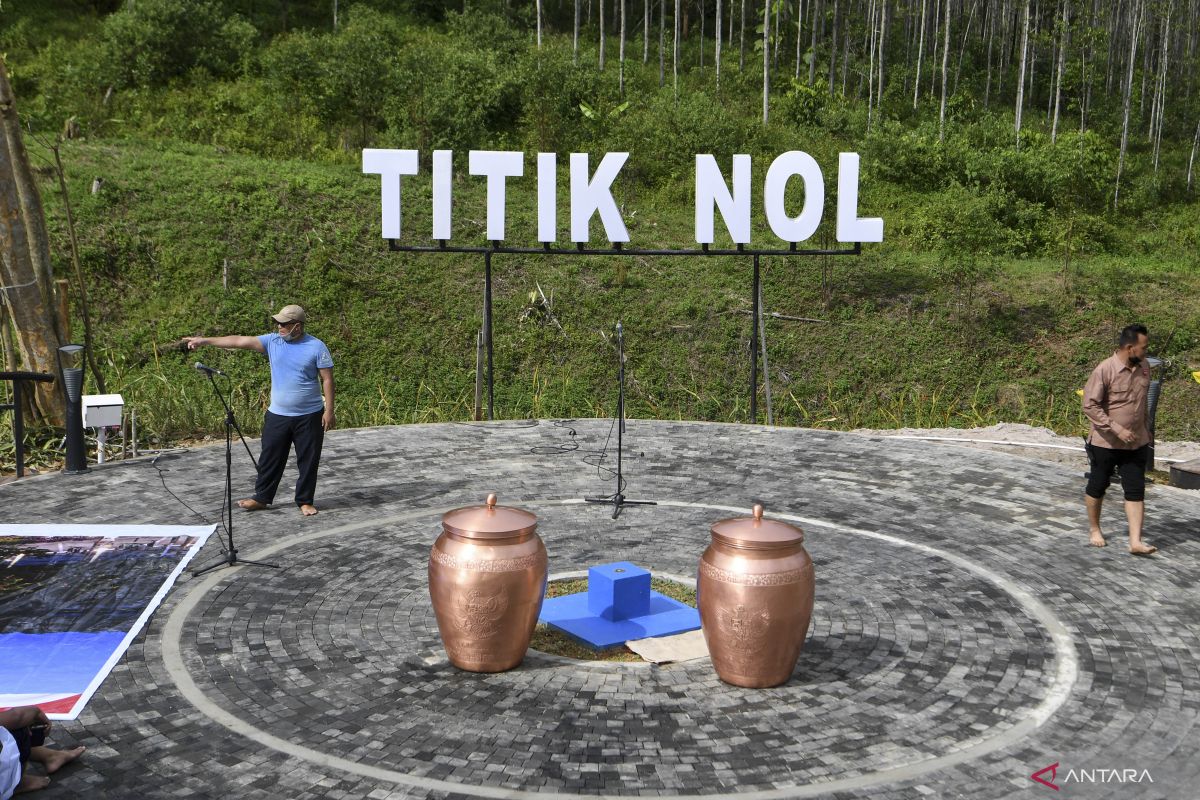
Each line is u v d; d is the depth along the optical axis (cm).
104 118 3244
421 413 1816
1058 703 504
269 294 2384
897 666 549
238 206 2631
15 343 1248
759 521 526
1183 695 515
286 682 523
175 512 839
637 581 618
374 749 452
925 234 2988
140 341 2194
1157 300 2727
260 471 848
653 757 446
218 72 3697
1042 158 3566
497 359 2297
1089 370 2459
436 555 533
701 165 1216
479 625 525
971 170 3478
